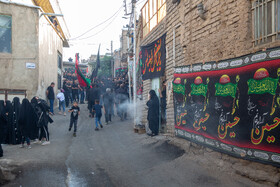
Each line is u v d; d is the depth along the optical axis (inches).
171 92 295.9
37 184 187.6
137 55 521.7
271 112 143.0
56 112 576.1
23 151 288.8
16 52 483.5
